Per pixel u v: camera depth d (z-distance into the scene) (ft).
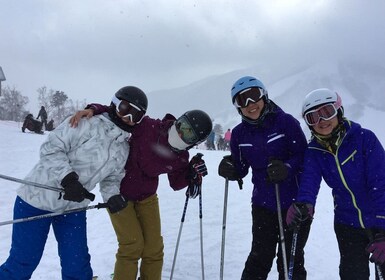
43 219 9.16
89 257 9.61
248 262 10.62
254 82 9.82
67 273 9.26
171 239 16.51
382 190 8.52
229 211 21.81
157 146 9.87
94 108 9.43
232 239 16.69
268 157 10.22
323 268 13.56
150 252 10.61
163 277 12.53
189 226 18.52
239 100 9.87
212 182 31.60
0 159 32.45
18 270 9.10
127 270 10.05
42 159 9.03
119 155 9.55
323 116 8.84
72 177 8.60
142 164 10.01
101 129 9.16
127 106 9.11
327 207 24.04
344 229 9.33
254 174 10.64
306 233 10.14
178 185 11.10
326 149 9.25
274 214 10.38
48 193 8.94
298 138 9.98
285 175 9.39
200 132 9.53
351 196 9.12
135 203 10.65
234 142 10.79
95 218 18.71
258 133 10.21
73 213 9.34
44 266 12.53
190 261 14.05
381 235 8.14
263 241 10.44
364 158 8.89
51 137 9.04
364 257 9.15
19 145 43.45
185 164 10.66
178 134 9.62
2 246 13.98
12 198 20.52
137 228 10.20
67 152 9.10
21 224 9.07
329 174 9.29
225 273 13.12
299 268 10.25
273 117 10.12
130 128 9.49
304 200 9.01
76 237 9.29
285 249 10.03
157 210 10.82
